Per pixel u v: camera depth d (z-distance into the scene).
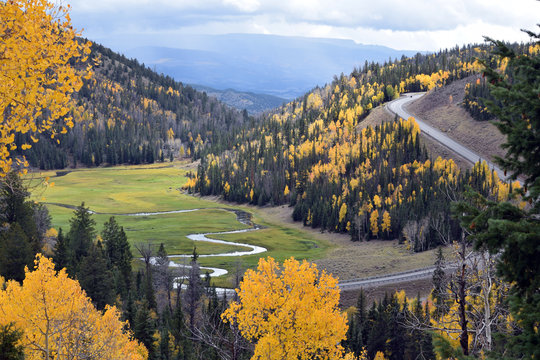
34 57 9.06
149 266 80.38
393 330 55.47
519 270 8.59
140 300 67.25
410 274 87.19
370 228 142.88
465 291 16.59
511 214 8.99
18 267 52.41
